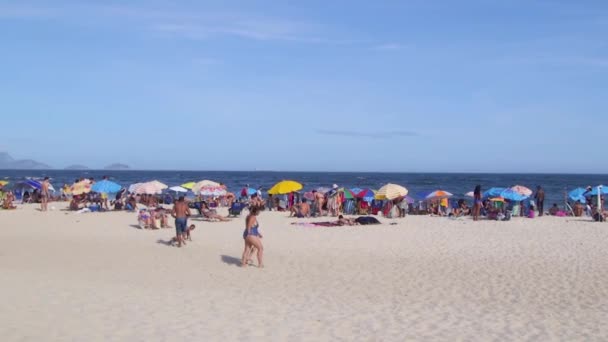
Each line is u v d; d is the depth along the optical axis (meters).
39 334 7.62
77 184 30.56
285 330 8.08
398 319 8.80
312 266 13.88
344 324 8.46
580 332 8.12
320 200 27.78
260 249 13.72
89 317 8.59
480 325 8.48
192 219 25.36
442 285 11.64
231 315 8.91
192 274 12.73
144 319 8.55
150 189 29.78
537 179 139.88
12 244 17.38
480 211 27.38
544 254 15.56
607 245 17.08
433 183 102.81
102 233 20.31
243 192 34.22
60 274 12.37
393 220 25.27
